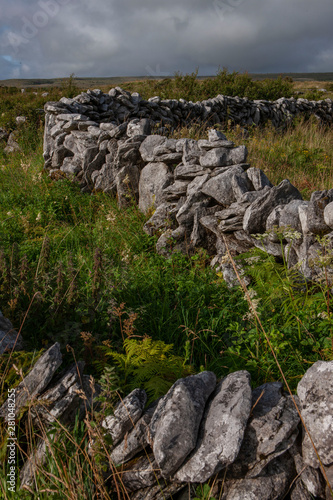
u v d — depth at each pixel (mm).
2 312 3109
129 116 9711
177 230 5094
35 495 1833
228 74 15328
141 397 2221
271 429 1882
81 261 4559
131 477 1945
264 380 2734
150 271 4344
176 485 1900
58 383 2273
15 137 10984
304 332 3119
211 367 3041
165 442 1813
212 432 1865
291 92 16250
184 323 3473
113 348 3088
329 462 1758
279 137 10664
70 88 13047
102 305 3250
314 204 3668
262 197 4285
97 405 2295
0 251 3299
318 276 3432
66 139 7836
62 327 3037
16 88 21672
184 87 14180
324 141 10469
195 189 5109
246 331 3361
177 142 5742
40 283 3297
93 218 6387
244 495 1773
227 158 5023
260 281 3746
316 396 1914
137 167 6449
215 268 4496
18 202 6906
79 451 2061
